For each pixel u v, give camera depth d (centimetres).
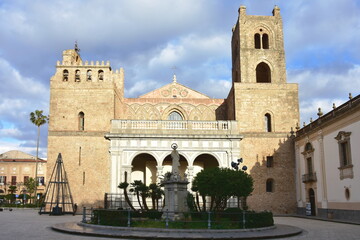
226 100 5797
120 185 3228
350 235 2408
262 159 4844
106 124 4847
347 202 3609
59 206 4612
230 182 2795
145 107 5650
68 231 2411
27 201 9931
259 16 5434
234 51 5912
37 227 2766
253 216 2625
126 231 2409
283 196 4781
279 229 2661
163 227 2500
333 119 3850
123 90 5694
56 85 4938
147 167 5066
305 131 4638
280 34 5397
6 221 3253
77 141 4750
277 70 5259
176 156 3027
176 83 5878
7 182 11281
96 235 2269
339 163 3756
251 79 5191
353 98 3500
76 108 4884
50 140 4741
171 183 2883
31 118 7994
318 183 4241
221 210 3017
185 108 5697
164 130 4825
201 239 2114
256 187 4756
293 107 5041
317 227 2991
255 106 5006
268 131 5081
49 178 4656
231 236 2216
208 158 5241
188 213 2759
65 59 5159
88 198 4584
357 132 3431
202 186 2836
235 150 4812
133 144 4744
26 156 12406
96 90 4941
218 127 4894
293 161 4897
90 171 4666
